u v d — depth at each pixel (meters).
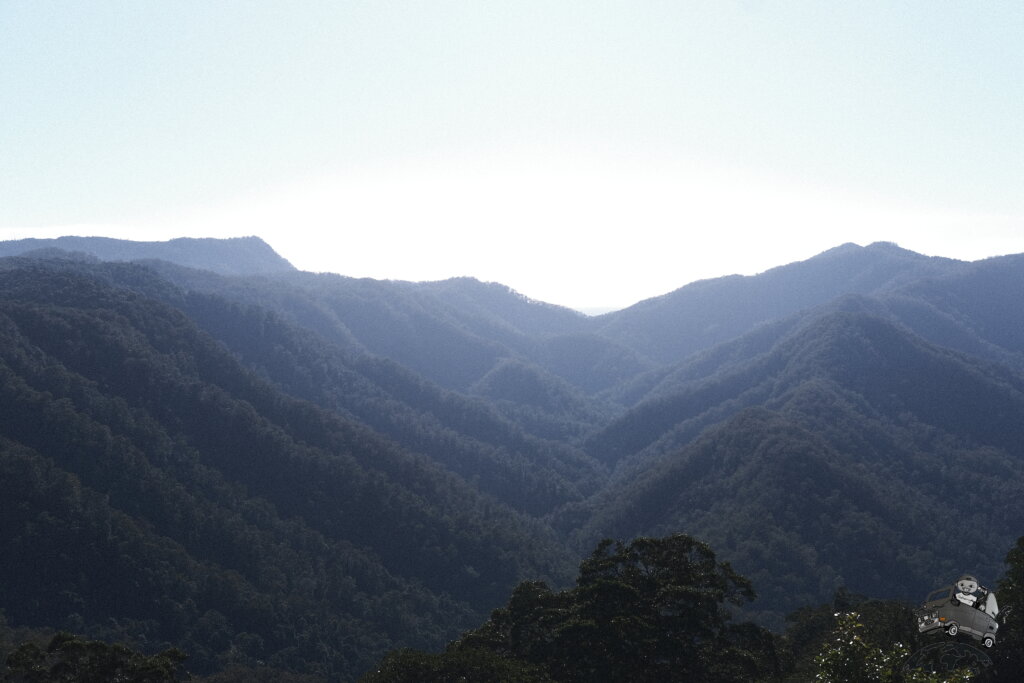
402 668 38.81
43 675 34.78
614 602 40.47
